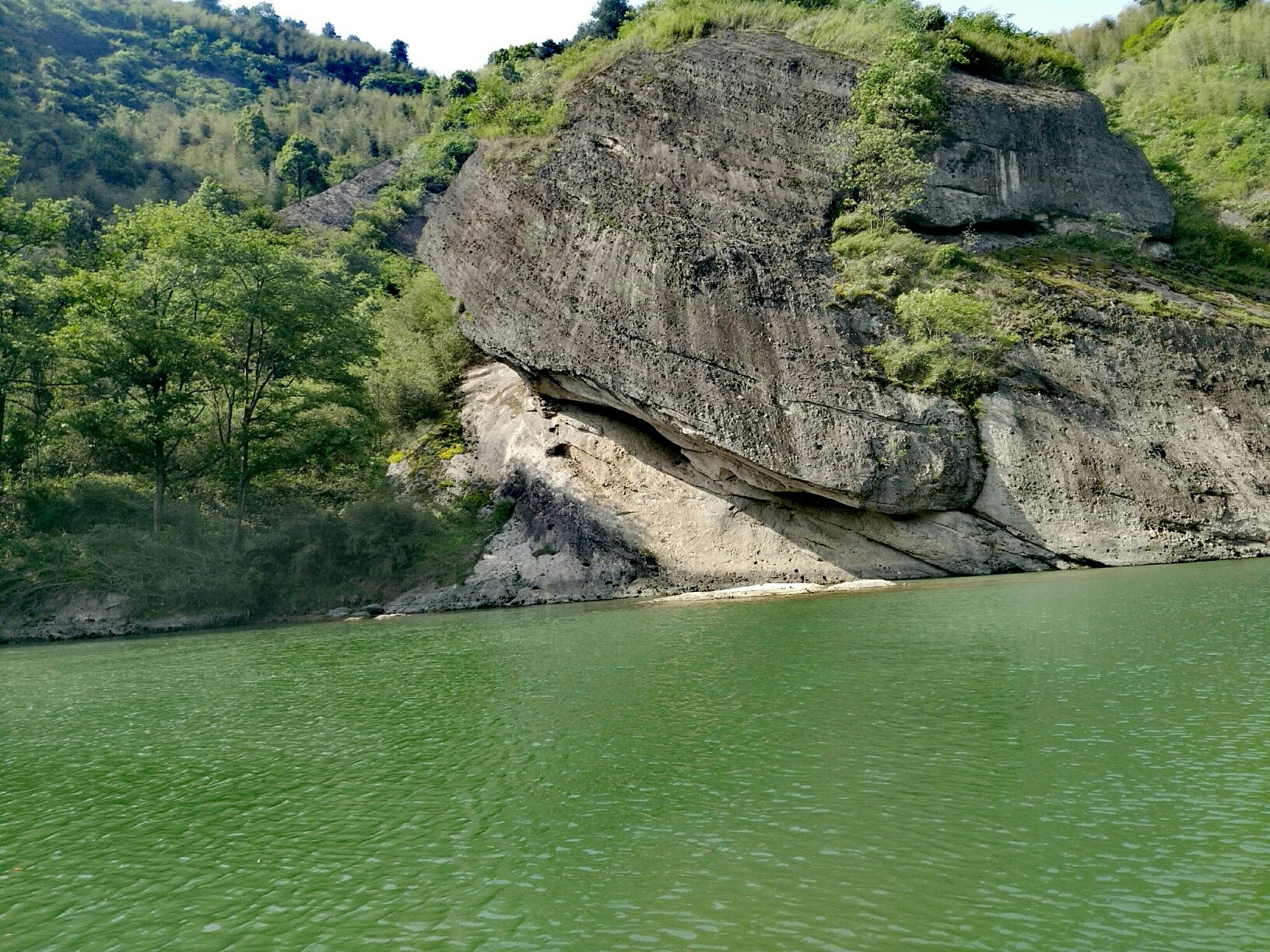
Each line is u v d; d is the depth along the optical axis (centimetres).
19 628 2709
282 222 6988
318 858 908
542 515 2977
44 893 862
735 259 2880
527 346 2953
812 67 3309
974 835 851
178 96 10450
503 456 3266
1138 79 6016
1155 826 847
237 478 3072
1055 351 2798
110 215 6506
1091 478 2636
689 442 2798
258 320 3069
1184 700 1201
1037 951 658
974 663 1485
